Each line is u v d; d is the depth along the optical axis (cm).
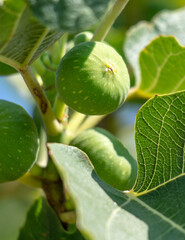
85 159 43
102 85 44
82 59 44
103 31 47
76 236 50
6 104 47
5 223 80
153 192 45
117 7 46
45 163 55
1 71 49
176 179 46
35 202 52
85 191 40
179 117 45
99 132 48
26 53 44
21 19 40
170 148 46
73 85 44
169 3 73
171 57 54
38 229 51
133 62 61
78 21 37
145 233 41
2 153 46
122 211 41
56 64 49
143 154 46
